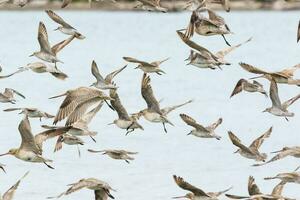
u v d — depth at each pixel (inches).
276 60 2332.7
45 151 1238.9
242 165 1178.0
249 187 832.9
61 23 919.7
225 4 856.3
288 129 1422.2
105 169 1152.8
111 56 2475.4
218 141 1316.4
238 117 1526.8
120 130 1389.0
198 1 858.1
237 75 2096.5
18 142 1301.7
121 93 1754.4
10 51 2559.1
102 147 1275.8
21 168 1155.3
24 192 1046.4
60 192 1048.8
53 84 1911.9
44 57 916.6
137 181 1099.9
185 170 1154.0
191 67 2241.6
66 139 931.3
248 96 1753.2
